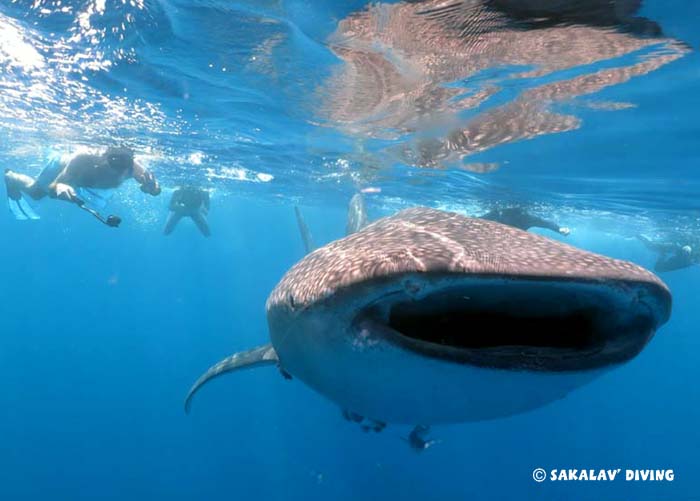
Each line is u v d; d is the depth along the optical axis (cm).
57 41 724
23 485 3491
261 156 1468
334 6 538
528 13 525
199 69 783
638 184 1290
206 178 2080
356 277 227
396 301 237
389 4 521
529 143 1032
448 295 243
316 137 1141
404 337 222
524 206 1827
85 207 973
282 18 584
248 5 562
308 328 264
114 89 930
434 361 214
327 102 880
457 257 218
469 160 1216
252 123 1077
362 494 2923
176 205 2003
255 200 3212
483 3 509
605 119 850
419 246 249
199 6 581
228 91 879
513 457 3519
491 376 213
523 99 793
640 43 579
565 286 208
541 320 257
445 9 523
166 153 1543
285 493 3175
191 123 1132
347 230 745
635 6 498
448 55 641
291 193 2469
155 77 843
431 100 823
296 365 325
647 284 208
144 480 3450
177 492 3284
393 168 1415
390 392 248
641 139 930
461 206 2009
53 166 1252
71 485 3466
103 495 3331
